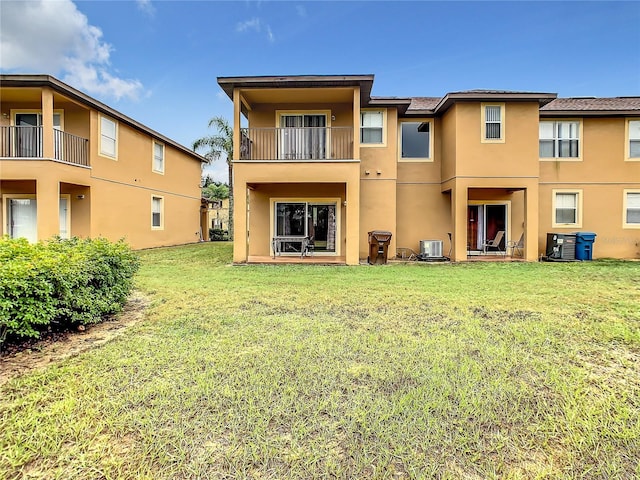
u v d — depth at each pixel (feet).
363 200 43.19
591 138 44.80
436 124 45.42
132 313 18.17
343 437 7.93
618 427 8.33
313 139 42.19
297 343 13.60
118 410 8.93
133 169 52.24
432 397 9.55
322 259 41.09
